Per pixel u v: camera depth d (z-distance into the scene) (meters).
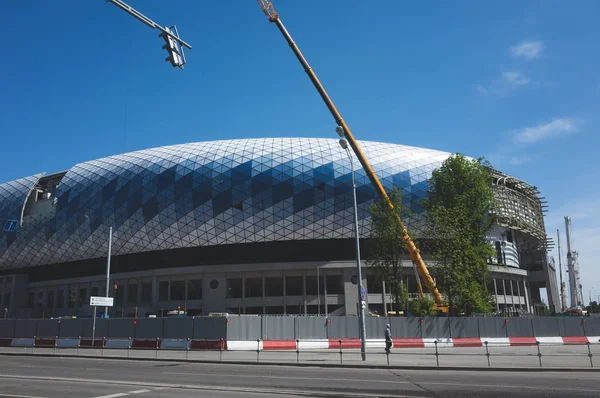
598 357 25.69
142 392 13.27
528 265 84.00
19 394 12.85
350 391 13.57
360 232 60.06
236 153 63.75
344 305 62.12
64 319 37.69
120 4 13.61
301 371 19.48
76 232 68.75
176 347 32.78
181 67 14.98
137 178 65.31
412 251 41.84
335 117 42.78
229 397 12.31
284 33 43.03
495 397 12.41
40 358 27.48
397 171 61.59
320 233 60.16
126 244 65.00
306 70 42.84
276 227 59.91
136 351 32.16
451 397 12.46
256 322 33.22
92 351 32.38
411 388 14.18
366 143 67.12
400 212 43.78
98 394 12.89
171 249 66.19
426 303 39.97
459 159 47.62
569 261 133.12
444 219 42.25
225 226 60.53
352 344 33.28
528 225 74.38
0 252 77.12
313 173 60.31
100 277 71.69
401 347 33.84
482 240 45.66
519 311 70.94
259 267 63.00
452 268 40.22
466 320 36.31
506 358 25.50
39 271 79.44
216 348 31.53
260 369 20.42
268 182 60.00
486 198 45.94
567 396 12.52
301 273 63.44
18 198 76.69
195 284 65.56
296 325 34.12
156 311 64.69
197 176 62.03
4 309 77.31
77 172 73.31
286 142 65.75
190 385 14.83
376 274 44.09
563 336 37.72
